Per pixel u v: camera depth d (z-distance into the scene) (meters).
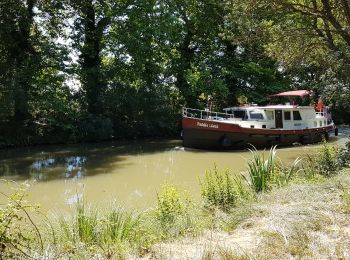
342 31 15.48
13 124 22.92
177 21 26.62
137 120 26.89
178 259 4.35
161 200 8.12
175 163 17.05
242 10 16.45
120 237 5.53
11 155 19.66
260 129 20.64
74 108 25.02
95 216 6.11
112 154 19.89
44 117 24.20
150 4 25.73
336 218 5.32
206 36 30.06
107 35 26.53
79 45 25.84
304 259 4.07
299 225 5.04
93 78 25.64
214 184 8.98
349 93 16.00
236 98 30.12
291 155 17.81
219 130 20.25
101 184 13.12
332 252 4.21
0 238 4.31
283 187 7.87
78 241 5.21
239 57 30.45
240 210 6.44
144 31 25.52
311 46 17.05
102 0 25.55
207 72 27.94
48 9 24.53
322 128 22.81
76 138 24.31
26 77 23.38
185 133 21.06
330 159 10.92
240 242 4.83
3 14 22.42
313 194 6.71
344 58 15.59
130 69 26.41
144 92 26.64
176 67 28.80
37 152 20.64
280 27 16.73
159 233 5.88
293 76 29.52
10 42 23.11
